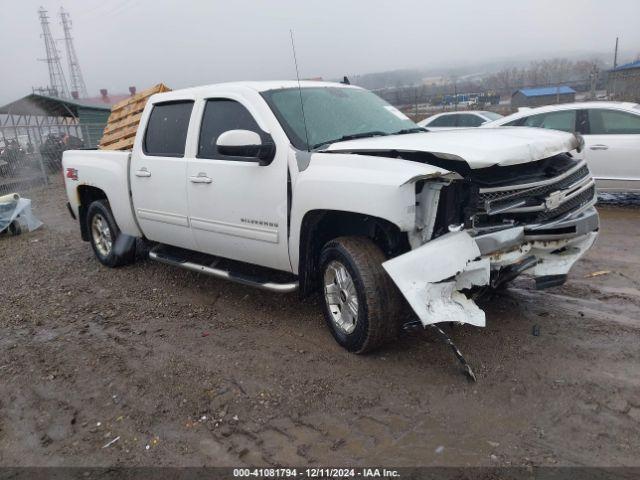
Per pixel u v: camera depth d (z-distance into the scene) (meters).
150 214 5.54
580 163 4.01
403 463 2.82
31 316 5.24
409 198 3.38
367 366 3.81
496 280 3.80
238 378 3.79
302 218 3.99
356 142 4.02
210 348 4.29
